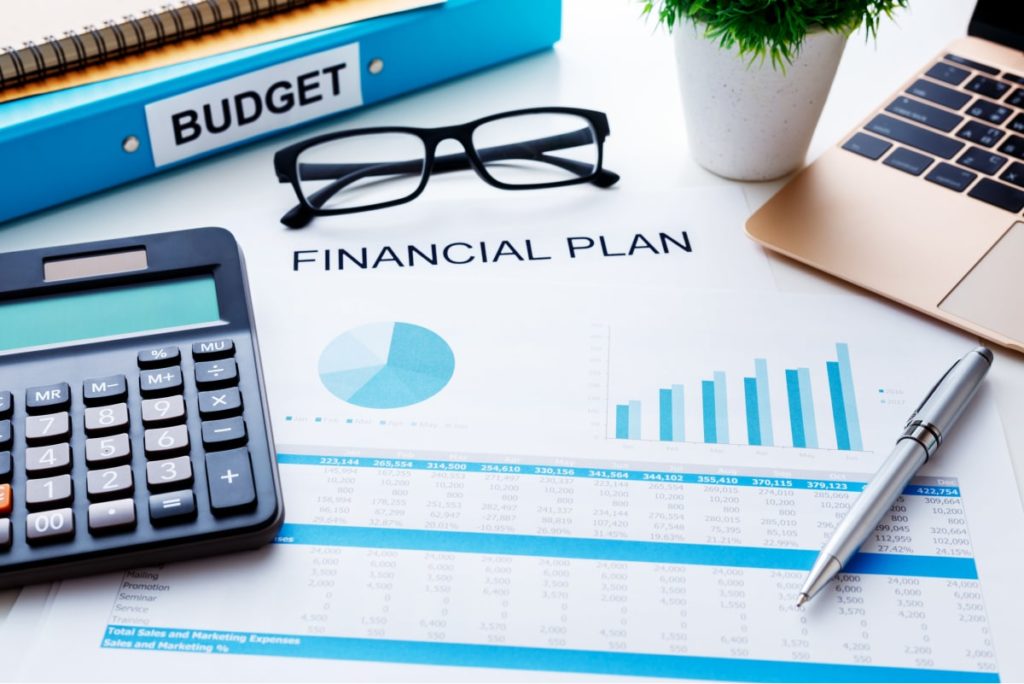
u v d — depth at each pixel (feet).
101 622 1.29
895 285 1.69
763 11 1.63
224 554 1.37
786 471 1.48
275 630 1.30
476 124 1.93
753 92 1.75
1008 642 1.31
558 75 2.18
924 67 2.04
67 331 1.50
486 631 1.30
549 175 1.96
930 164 1.87
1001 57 2.06
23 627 1.29
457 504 1.43
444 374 1.59
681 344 1.64
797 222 1.79
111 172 1.84
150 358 1.45
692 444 1.51
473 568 1.36
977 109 1.95
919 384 1.60
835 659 1.29
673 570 1.37
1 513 1.29
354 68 2.00
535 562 1.37
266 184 1.92
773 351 1.63
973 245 1.74
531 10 2.14
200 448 1.38
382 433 1.51
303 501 1.42
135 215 1.83
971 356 1.56
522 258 1.78
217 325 1.52
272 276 1.73
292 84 1.94
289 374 1.58
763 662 1.28
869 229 1.77
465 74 2.17
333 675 1.26
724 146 1.87
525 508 1.43
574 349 1.63
